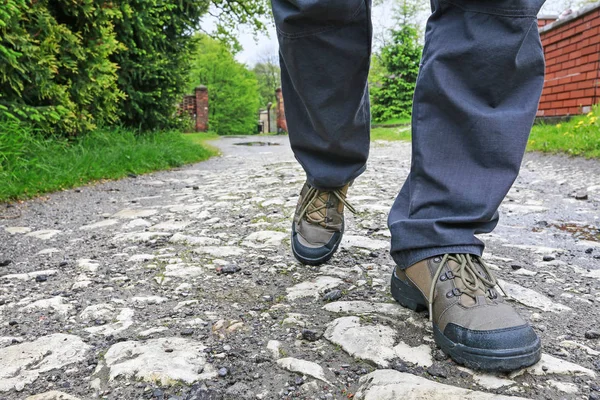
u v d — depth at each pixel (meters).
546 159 5.62
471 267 1.14
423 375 1.03
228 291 1.60
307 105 1.40
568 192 3.64
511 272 1.79
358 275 1.72
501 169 1.13
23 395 1.00
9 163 3.79
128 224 2.76
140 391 1.00
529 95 1.14
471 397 0.93
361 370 1.06
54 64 4.75
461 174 1.15
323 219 1.77
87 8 5.23
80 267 1.93
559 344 1.19
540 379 1.02
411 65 22.14
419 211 1.20
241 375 1.06
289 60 1.32
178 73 7.91
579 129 6.44
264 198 3.50
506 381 1.00
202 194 3.89
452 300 1.11
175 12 8.02
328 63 1.31
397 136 12.52
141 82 7.18
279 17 1.24
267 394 0.99
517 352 1.01
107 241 2.37
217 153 8.83
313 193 1.75
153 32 7.04
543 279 1.71
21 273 1.87
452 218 1.14
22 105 4.43
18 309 1.49
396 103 22.45
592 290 1.60
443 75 1.15
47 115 4.72
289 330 1.27
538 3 1.10
